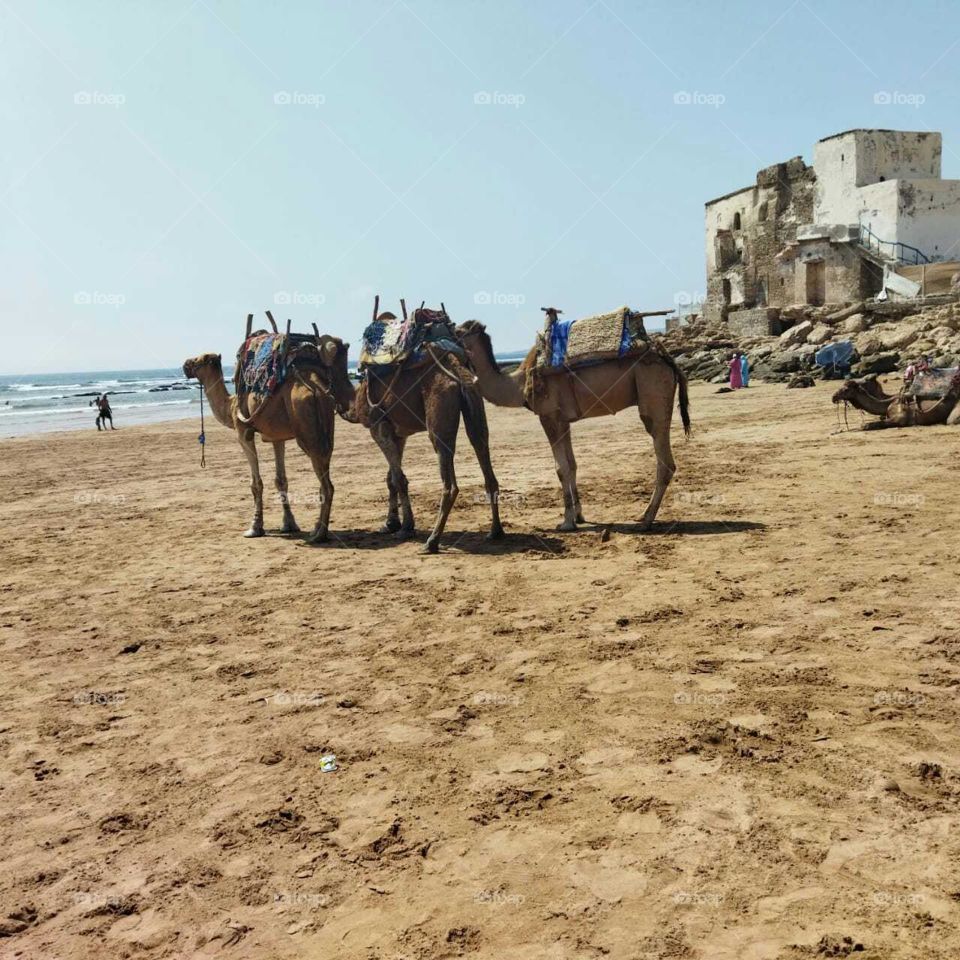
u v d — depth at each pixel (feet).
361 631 25.03
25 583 33.63
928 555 27.61
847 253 146.00
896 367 104.88
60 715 20.35
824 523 33.42
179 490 59.93
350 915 12.38
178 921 12.56
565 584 28.27
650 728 17.30
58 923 12.71
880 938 10.85
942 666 19.06
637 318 34.96
